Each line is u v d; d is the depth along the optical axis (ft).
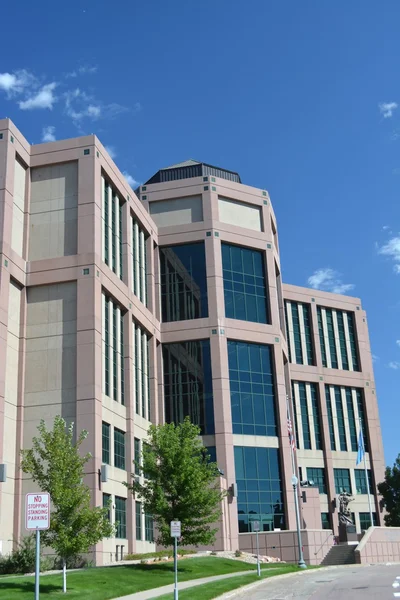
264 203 217.15
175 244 201.46
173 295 198.18
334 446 262.88
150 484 120.26
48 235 149.89
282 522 188.03
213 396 187.32
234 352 196.95
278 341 203.62
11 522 128.36
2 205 140.05
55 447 85.56
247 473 187.83
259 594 84.99
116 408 152.66
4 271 136.05
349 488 260.62
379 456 270.87
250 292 205.26
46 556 116.26
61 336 141.08
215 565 128.16
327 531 184.03
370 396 278.26
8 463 130.41
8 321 138.00
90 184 150.71
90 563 121.60
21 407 137.28
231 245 206.18
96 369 137.69
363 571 131.03
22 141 152.46
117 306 161.99
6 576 93.09
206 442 184.44
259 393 197.36
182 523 117.19
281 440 194.90
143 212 189.67
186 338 192.95
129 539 149.79
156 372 186.19
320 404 263.29
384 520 255.91
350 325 286.66
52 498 83.30
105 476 133.39
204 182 205.77
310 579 110.42
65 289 144.36
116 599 76.48
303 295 272.92
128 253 170.30
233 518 177.17
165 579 101.55
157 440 122.42
